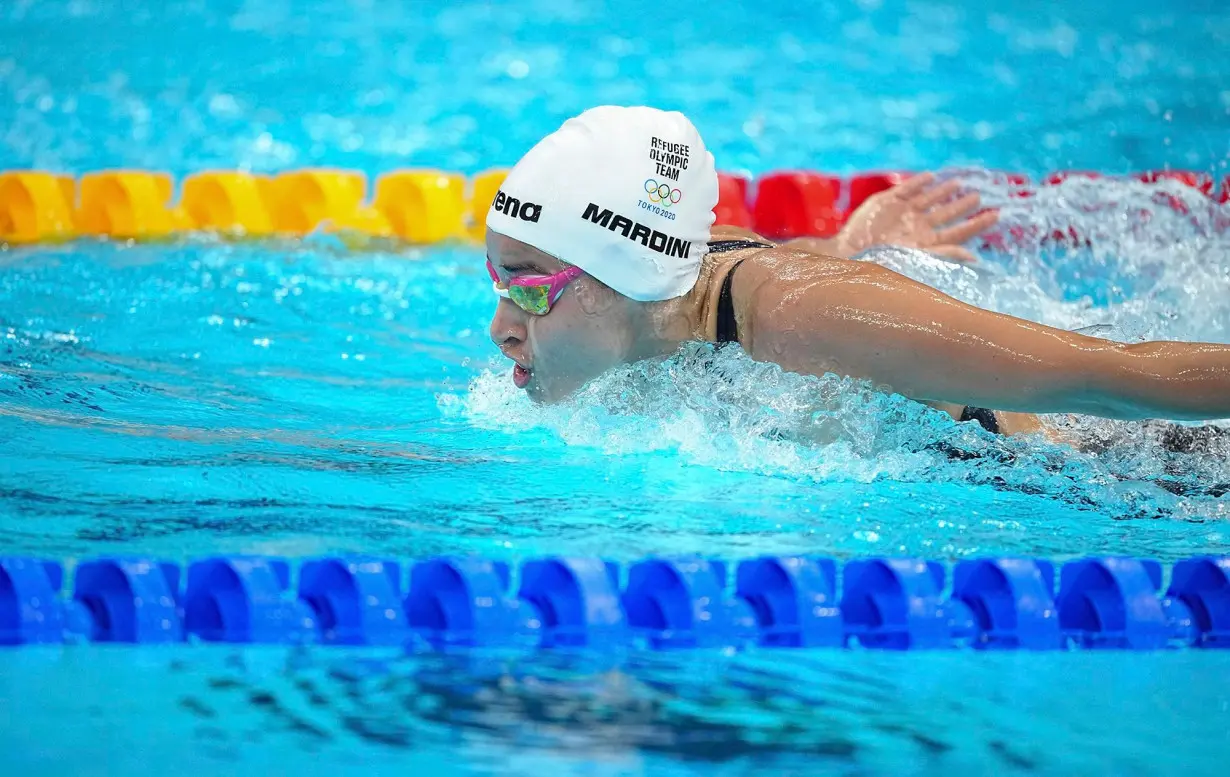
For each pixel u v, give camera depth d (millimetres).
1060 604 7820
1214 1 35812
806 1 37250
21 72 29406
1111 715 6367
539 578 7496
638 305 9547
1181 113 25922
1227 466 9859
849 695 6551
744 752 5805
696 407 9820
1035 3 36594
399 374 12586
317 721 5984
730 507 8859
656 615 7473
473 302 15797
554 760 5664
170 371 12281
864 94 28672
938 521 8758
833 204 20422
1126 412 8469
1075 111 26547
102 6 35688
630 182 9320
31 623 6906
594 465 9711
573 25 35094
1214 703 6551
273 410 11172
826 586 7629
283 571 7473
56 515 8180
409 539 8023
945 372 8664
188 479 9070
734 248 10320
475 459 9805
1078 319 12641
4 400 10883
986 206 16953
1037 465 9680
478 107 27703
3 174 21391
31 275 16016
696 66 31188
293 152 24172
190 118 26328
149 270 16656
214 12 35844
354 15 35906
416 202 19875
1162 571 8047
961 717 6301
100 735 5758
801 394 9320
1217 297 13812
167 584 7207
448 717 6062
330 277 16812
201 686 6355
